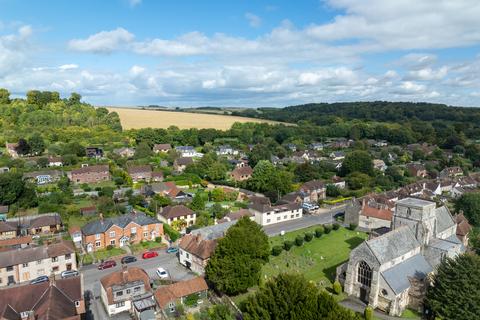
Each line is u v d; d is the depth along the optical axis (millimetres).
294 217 133875
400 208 87375
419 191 163125
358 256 75000
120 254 96500
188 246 89188
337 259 96500
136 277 73125
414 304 73000
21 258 82062
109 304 69062
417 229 84125
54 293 62719
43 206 123750
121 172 171000
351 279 76812
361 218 123000
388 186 174875
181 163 198625
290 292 54406
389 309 70812
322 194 161375
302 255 98938
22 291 62688
